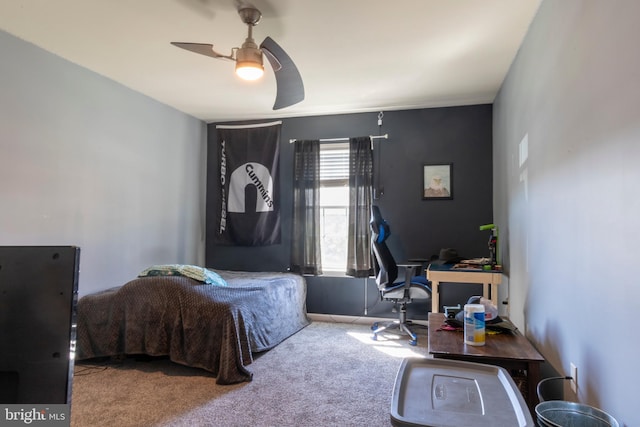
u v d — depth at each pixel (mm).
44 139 2871
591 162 1525
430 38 2664
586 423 1337
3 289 614
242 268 4734
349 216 4293
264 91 3762
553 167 1983
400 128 4312
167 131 4207
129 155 3674
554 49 1969
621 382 1300
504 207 3395
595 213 1493
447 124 4195
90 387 2580
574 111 1696
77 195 3137
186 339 2836
